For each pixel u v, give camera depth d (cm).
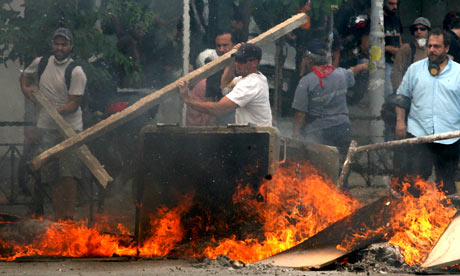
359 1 3109
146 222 1459
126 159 2075
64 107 1912
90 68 2488
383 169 2764
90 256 1391
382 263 1197
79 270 1162
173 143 1454
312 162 1616
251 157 1410
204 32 2731
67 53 1931
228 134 1423
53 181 1803
